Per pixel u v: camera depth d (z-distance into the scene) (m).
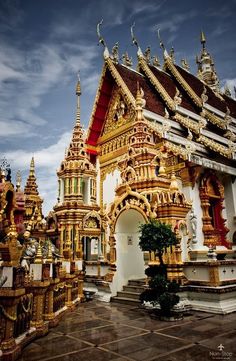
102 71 27.02
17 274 6.66
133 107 23.53
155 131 19.78
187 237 13.93
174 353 6.79
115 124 26.48
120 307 12.85
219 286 11.87
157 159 16.64
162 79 28.27
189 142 18.72
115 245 15.13
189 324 9.59
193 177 18.25
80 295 14.38
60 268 11.05
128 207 14.48
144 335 8.30
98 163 27.33
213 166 18.64
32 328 7.93
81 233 22.70
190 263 12.91
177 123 22.88
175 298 10.42
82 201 24.14
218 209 19.86
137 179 15.41
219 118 25.23
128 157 17.58
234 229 19.91
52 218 24.36
